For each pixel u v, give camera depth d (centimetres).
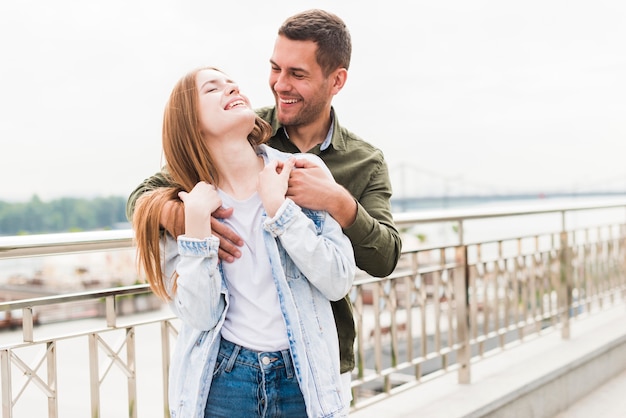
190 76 122
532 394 278
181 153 123
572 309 371
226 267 120
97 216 8575
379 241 136
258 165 126
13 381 147
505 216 295
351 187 150
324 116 152
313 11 145
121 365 166
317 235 122
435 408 244
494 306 304
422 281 259
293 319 116
